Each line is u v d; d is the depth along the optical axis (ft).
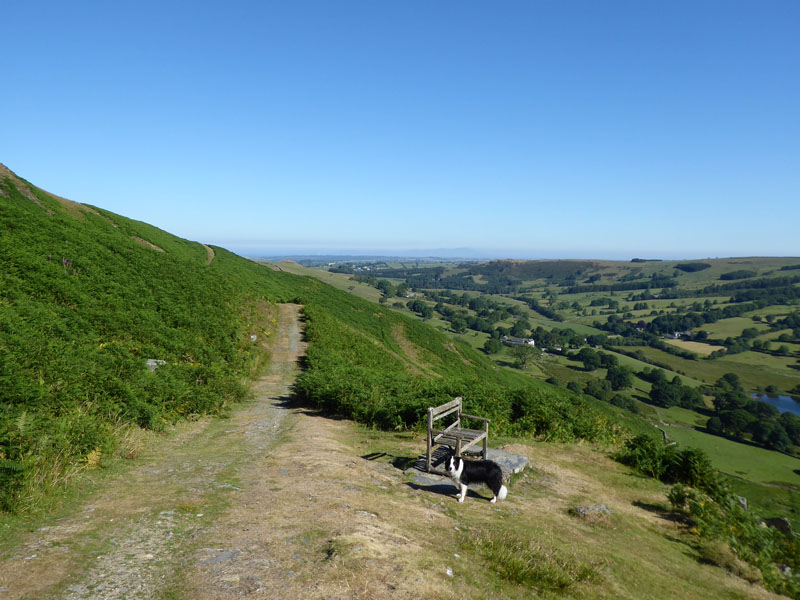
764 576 22.80
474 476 26.25
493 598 15.11
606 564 20.17
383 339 164.14
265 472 26.91
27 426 22.57
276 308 137.80
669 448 38.27
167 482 24.29
